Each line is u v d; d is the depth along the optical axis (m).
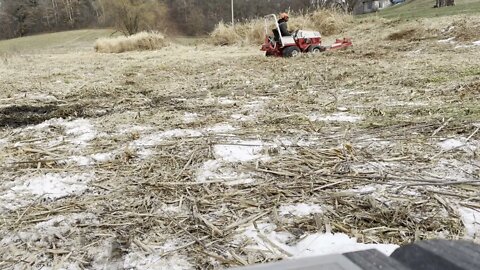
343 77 6.31
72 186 2.66
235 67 8.66
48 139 3.79
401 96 4.75
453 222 1.99
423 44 9.64
